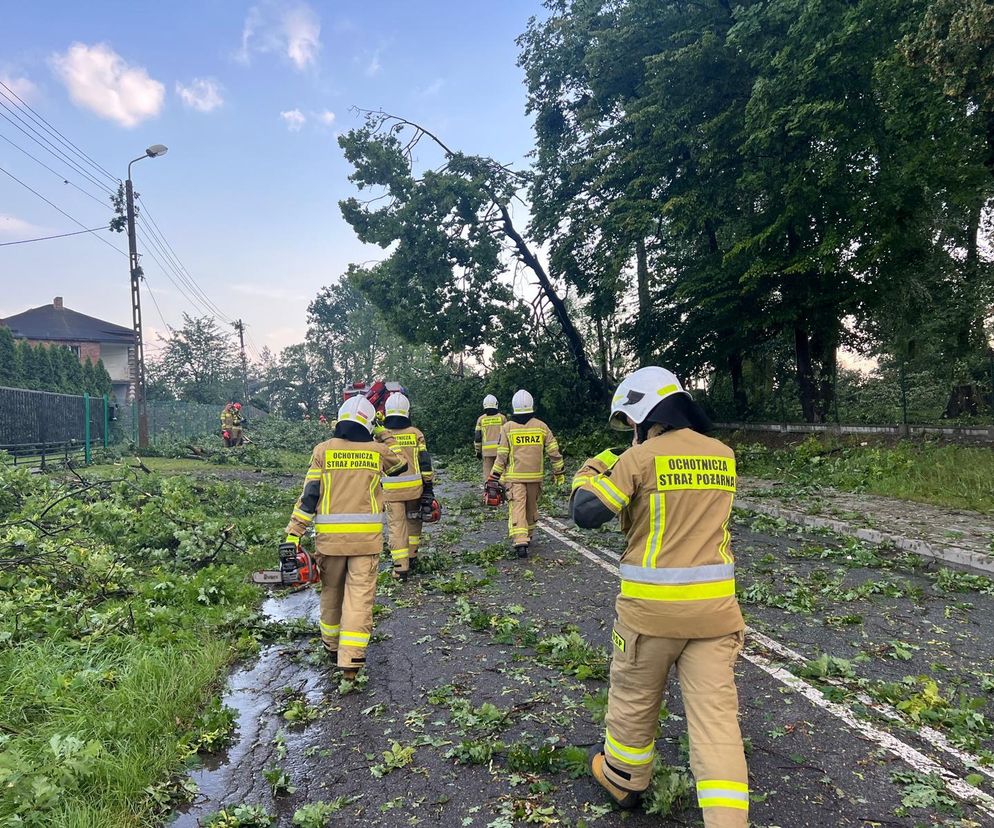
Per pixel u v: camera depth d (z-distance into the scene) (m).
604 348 26.72
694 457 2.81
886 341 18.19
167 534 8.73
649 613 2.74
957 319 15.86
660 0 18.81
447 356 26.28
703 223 17.66
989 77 10.27
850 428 15.70
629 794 3.02
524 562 8.12
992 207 16.38
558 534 9.77
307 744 3.94
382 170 22.30
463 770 3.56
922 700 4.02
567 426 24.42
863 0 13.33
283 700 4.57
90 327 50.69
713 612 2.69
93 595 6.41
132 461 21.47
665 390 2.92
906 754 3.52
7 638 4.96
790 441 17.27
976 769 3.37
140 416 25.25
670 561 2.74
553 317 27.39
